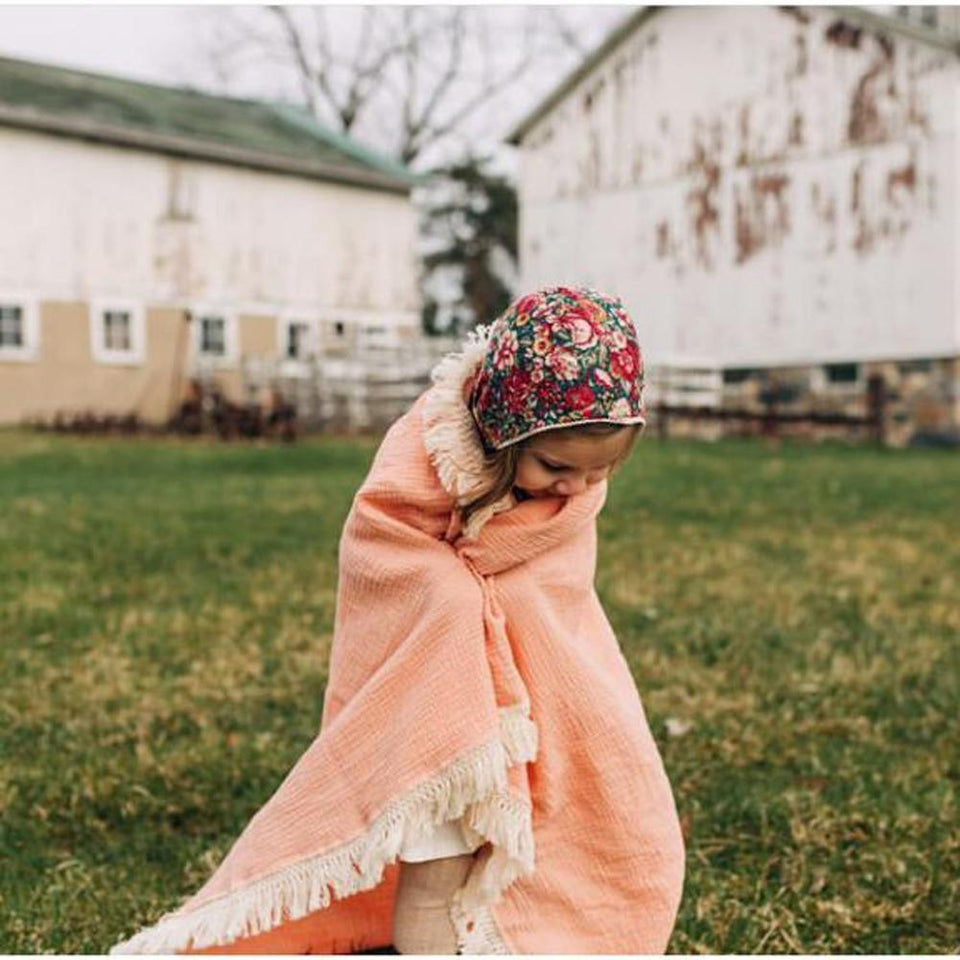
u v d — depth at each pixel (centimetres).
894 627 594
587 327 206
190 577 708
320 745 214
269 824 214
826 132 1986
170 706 473
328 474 1338
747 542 847
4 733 438
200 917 212
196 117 2480
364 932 236
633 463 1390
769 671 513
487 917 214
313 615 613
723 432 2033
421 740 204
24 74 2411
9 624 592
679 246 2152
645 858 216
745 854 345
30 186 2095
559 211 2300
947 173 1862
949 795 376
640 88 2189
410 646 210
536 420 205
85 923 306
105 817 375
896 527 917
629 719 218
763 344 2058
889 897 319
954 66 1852
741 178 2080
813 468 1363
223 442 1834
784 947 296
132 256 2212
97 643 559
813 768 403
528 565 216
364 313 2520
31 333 2098
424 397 227
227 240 2330
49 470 1388
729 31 2080
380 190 2542
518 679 209
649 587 685
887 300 1927
